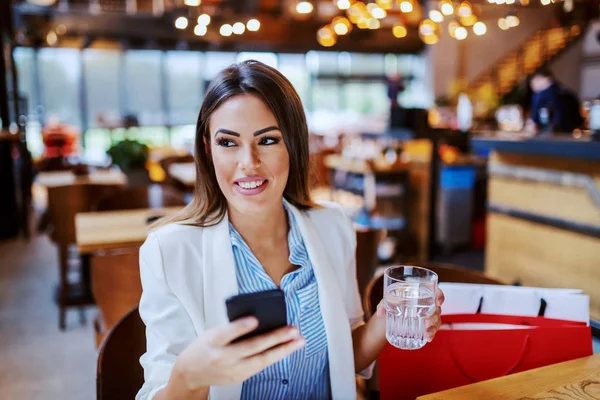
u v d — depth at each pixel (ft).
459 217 18.08
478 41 39.19
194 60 37.50
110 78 36.52
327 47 35.58
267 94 3.53
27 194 24.49
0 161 19.79
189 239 3.77
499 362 3.96
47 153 28.96
